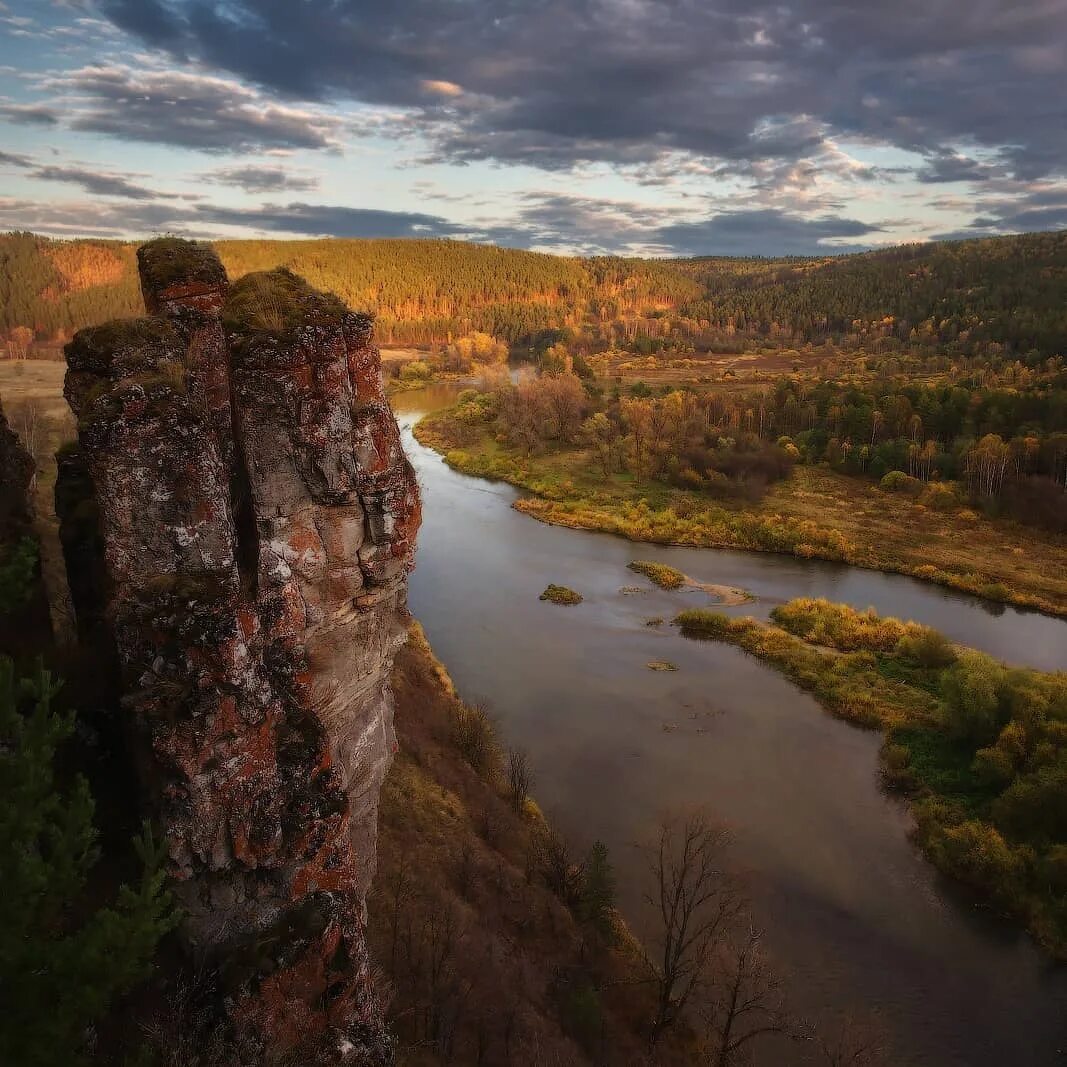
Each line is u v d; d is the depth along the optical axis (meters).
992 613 74.75
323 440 20.67
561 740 51.41
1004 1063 30.70
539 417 139.00
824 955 35.41
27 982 11.95
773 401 141.62
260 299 20.81
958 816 44.06
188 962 17.73
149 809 17.66
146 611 17.17
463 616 70.25
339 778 20.06
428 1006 25.95
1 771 12.54
